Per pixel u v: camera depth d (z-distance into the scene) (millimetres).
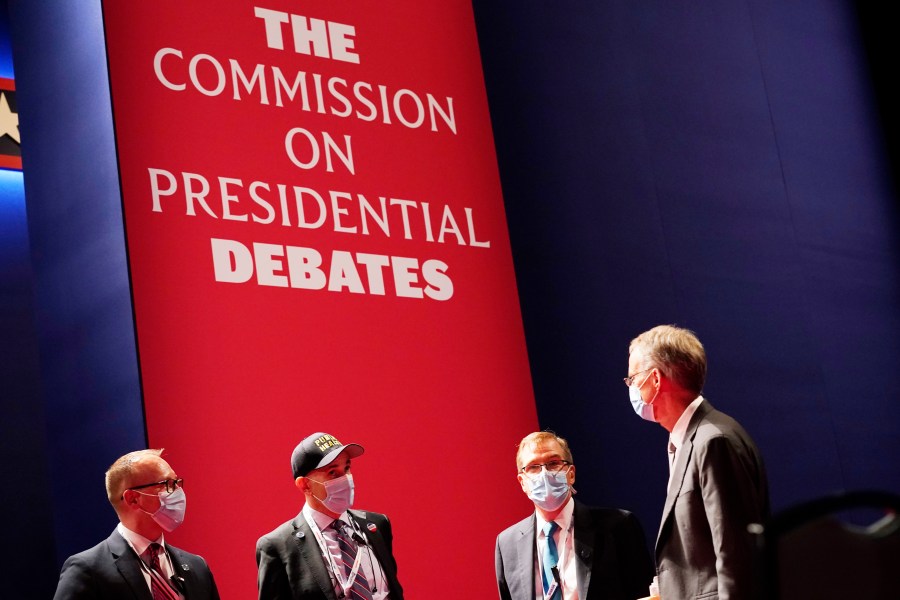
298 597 3230
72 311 4570
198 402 4301
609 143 6609
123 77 4488
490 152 5660
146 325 4254
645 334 2801
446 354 5117
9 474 5082
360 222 5039
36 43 5020
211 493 4219
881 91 8617
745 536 2410
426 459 4871
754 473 2529
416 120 5422
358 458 4660
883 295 8055
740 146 7348
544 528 3377
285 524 3424
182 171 4555
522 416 5289
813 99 8039
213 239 4551
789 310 7238
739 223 7145
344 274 4898
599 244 6371
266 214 4746
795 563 956
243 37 4930
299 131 4977
